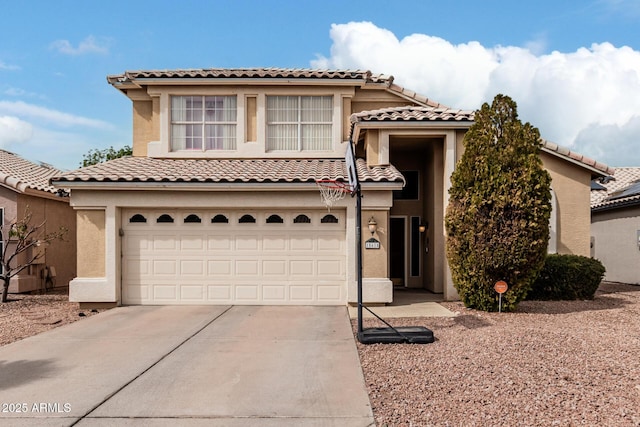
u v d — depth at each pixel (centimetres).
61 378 601
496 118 989
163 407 507
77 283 1085
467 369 605
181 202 1100
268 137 1450
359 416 479
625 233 1789
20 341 792
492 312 994
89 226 1098
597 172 1295
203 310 1053
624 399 498
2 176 1393
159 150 1428
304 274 1115
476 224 973
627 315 955
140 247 1121
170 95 1440
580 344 709
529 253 958
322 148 1459
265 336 817
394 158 1495
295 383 578
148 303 1117
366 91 1488
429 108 1342
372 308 1070
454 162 1191
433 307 1075
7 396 540
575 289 1169
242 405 511
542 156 1305
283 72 1417
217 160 1402
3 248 1360
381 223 1087
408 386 557
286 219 1119
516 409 479
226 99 1452
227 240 1121
